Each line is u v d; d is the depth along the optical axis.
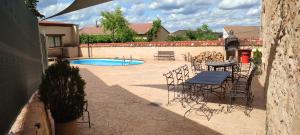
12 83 3.02
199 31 37.34
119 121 6.25
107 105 7.72
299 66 2.60
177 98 8.27
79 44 26.84
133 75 13.74
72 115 4.79
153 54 22.00
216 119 6.20
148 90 9.73
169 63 18.56
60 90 4.64
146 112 6.91
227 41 16.62
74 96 4.74
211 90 8.16
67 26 26.81
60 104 4.63
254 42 16.31
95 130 5.69
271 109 4.69
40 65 6.64
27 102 4.09
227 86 9.57
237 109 6.89
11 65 3.00
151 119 6.34
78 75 4.88
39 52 6.60
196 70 12.31
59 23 25.83
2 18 2.69
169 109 7.12
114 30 36.75
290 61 3.15
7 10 2.97
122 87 10.50
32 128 2.89
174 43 20.70
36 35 6.19
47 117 4.62
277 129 4.06
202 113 6.68
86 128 5.81
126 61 22.45
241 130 5.46
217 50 18.45
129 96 8.84
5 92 2.66
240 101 7.64
